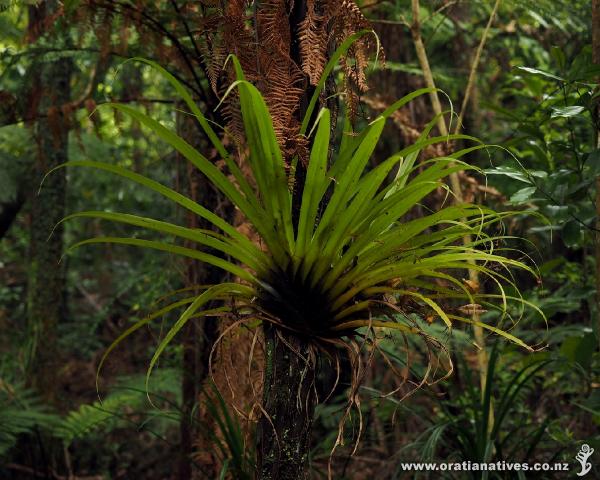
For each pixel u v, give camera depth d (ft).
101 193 15.81
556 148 6.98
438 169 3.94
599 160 5.64
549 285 10.02
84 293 18.58
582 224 6.25
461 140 10.06
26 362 11.91
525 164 9.48
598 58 5.74
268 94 4.05
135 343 14.93
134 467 12.48
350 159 3.89
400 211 3.93
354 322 4.00
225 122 6.77
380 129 3.45
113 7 7.07
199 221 7.61
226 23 4.19
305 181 3.89
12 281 18.74
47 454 11.63
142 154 14.88
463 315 7.45
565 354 6.50
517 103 11.29
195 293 7.88
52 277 11.80
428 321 4.38
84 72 12.76
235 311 4.03
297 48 4.27
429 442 6.31
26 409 10.71
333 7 4.15
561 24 8.92
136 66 11.07
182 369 8.25
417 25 7.59
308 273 3.90
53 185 11.69
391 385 9.48
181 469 8.40
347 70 4.25
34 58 8.48
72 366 14.37
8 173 11.86
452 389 9.07
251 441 6.73
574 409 9.04
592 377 7.63
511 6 9.53
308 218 3.73
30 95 8.35
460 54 10.95
